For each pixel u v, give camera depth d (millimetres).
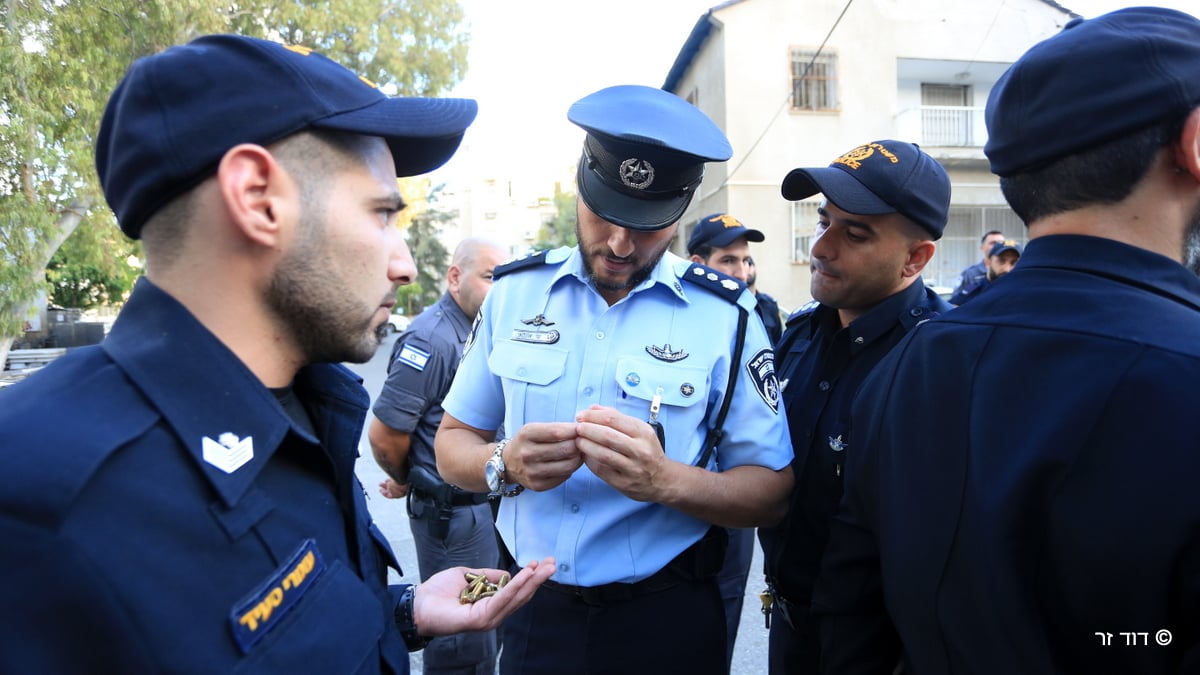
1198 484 689
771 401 1529
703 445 1529
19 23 8219
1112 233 851
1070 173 857
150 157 738
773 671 1769
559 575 1452
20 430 627
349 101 830
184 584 660
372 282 861
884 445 1004
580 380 1504
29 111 8070
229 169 741
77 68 8664
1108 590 742
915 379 974
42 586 591
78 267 19031
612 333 1516
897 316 1602
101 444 642
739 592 2395
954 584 855
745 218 13297
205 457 714
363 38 14086
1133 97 792
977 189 14250
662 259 1576
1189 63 791
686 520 1494
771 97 13250
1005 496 800
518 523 1534
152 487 667
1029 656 780
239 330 804
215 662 663
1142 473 717
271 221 773
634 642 1447
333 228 815
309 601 781
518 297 1614
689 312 1542
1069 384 786
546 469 1302
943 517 875
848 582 1148
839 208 1549
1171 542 700
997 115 938
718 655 1534
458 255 2518
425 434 2393
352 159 841
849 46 13422
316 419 969
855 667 1156
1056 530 768
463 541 2383
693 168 1398
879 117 13578
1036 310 861
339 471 943
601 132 1312
